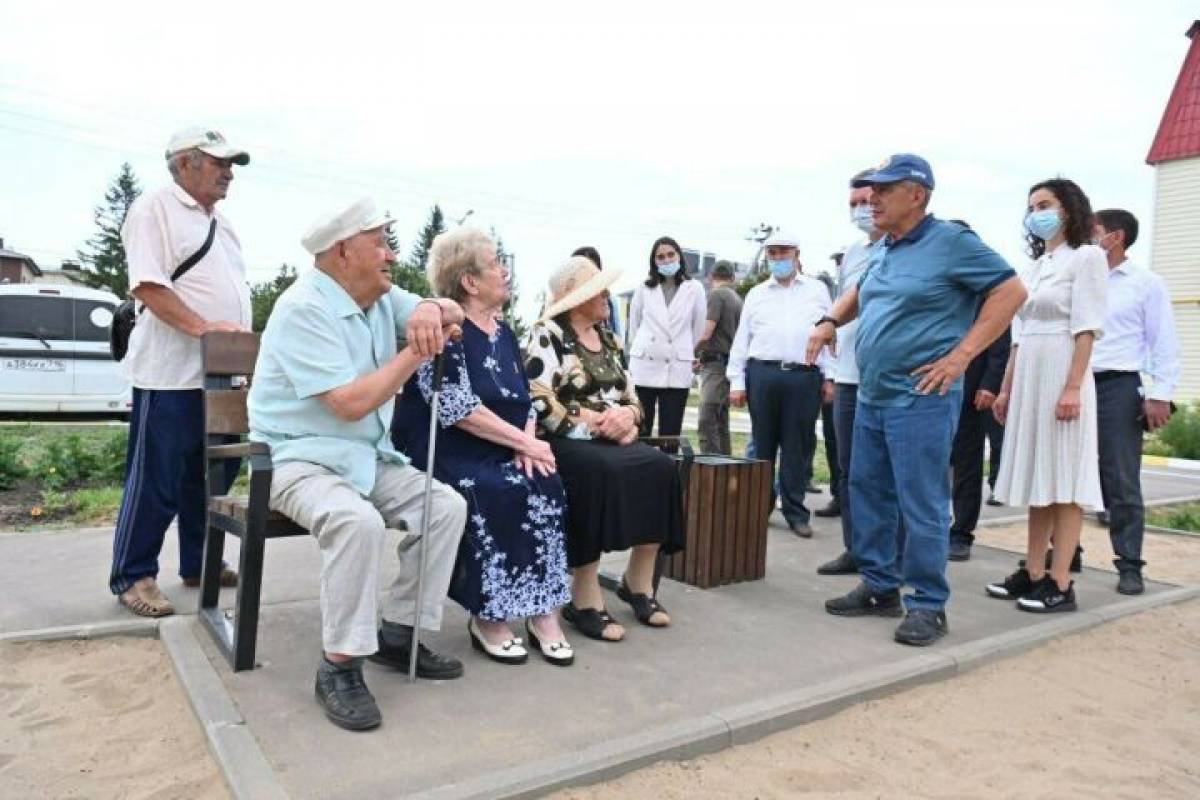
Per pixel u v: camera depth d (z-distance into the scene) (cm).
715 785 248
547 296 390
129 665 319
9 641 328
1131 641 389
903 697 316
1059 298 410
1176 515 750
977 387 518
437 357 303
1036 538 430
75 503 606
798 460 562
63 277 5822
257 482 285
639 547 375
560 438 358
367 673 304
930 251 363
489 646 322
